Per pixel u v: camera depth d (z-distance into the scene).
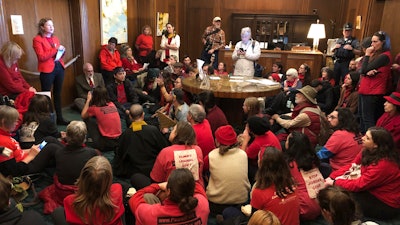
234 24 8.18
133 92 5.00
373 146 2.21
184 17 8.82
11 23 3.90
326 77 4.84
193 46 9.11
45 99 2.90
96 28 5.54
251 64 5.22
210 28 6.96
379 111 3.84
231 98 4.07
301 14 7.84
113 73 5.07
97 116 3.30
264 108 4.25
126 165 2.80
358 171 2.34
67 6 4.98
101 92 3.34
